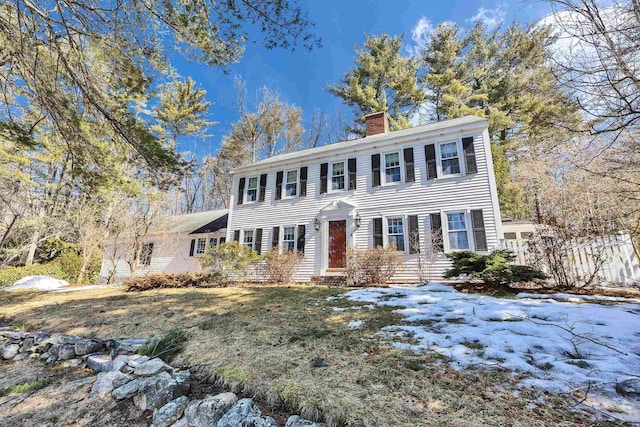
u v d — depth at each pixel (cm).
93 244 1394
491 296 592
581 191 999
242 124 2406
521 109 1596
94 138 616
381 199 1091
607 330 343
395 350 330
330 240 1164
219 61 581
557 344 312
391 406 221
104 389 327
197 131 2200
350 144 1295
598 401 209
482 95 1762
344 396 240
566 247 694
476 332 364
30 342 532
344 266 1110
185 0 500
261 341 397
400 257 992
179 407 268
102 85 570
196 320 541
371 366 294
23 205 1112
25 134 538
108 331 534
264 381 282
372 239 1067
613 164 441
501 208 1569
